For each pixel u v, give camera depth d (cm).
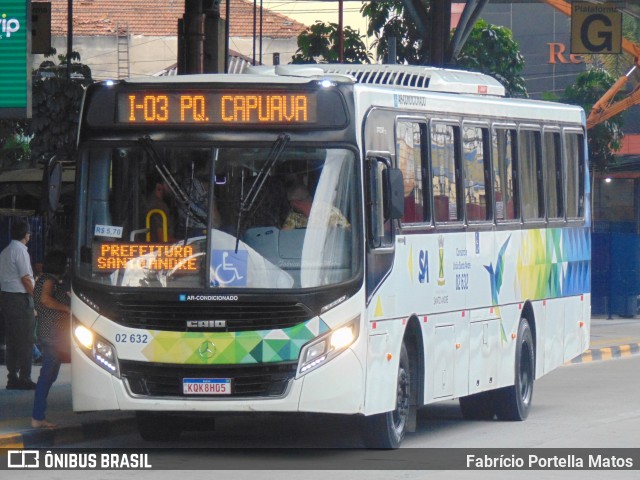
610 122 8612
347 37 6881
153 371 2472
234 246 2466
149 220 2500
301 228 2472
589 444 2855
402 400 2752
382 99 2645
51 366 2811
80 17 12988
